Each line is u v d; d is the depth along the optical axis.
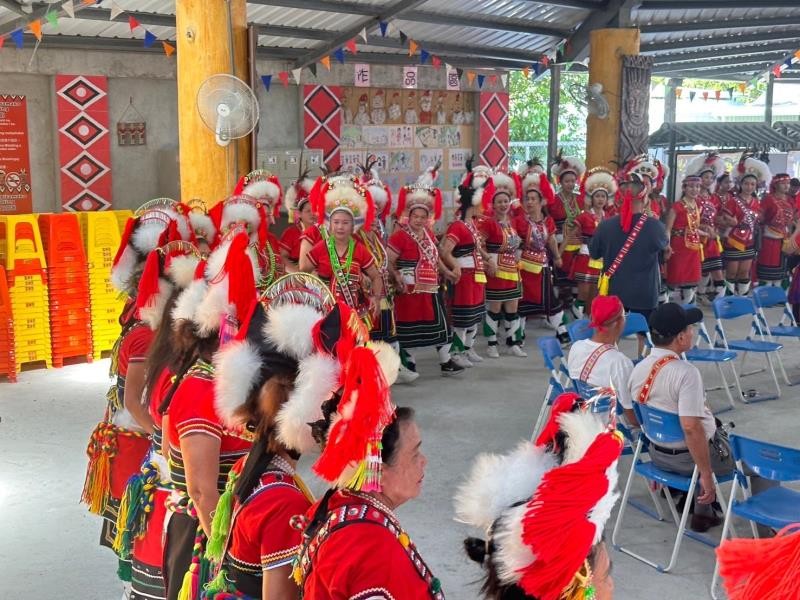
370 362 1.83
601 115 11.59
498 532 1.72
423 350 9.02
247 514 2.16
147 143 10.91
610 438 1.70
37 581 4.16
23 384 7.66
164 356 2.92
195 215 4.44
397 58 13.01
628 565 4.39
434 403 7.09
